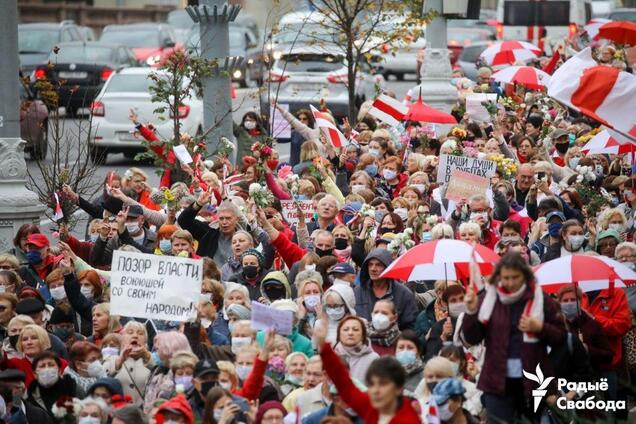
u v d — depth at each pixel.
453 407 19.50
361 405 17.59
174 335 21.75
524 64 60.25
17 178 31.62
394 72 98.75
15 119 31.66
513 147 42.66
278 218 30.50
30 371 22.98
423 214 29.33
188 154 33.69
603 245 27.34
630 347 24.86
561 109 49.41
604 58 49.78
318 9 48.81
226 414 18.80
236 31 86.31
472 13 49.88
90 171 39.84
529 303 19.52
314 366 20.95
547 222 29.33
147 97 56.44
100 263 29.34
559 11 79.88
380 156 40.50
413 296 25.22
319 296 24.36
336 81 62.56
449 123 43.31
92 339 24.73
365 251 27.80
